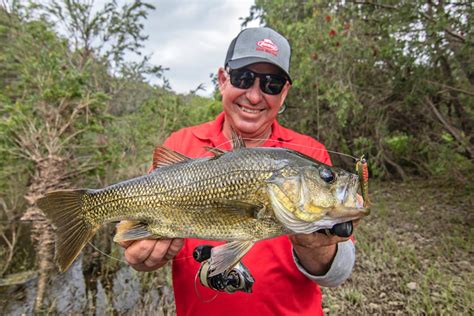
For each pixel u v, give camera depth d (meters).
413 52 8.22
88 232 2.25
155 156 2.23
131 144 10.73
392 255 6.65
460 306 4.70
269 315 2.30
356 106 9.55
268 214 1.93
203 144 2.78
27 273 6.54
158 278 6.41
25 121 7.18
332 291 5.46
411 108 11.05
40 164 6.94
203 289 2.36
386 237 7.56
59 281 6.40
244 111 2.67
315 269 2.20
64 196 2.25
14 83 8.85
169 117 11.79
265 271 2.33
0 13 9.80
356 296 5.11
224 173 1.98
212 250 1.95
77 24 11.35
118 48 12.41
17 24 9.78
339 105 9.80
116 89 12.81
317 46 9.23
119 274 6.72
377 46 9.16
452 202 10.02
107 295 5.93
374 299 5.18
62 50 9.72
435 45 7.79
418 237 7.63
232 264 1.85
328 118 11.67
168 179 2.07
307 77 9.95
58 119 7.48
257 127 2.71
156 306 5.46
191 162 2.08
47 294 5.98
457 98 9.99
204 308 2.34
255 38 2.63
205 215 1.99
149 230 2.07
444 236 7.46
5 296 5.88
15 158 7.17
